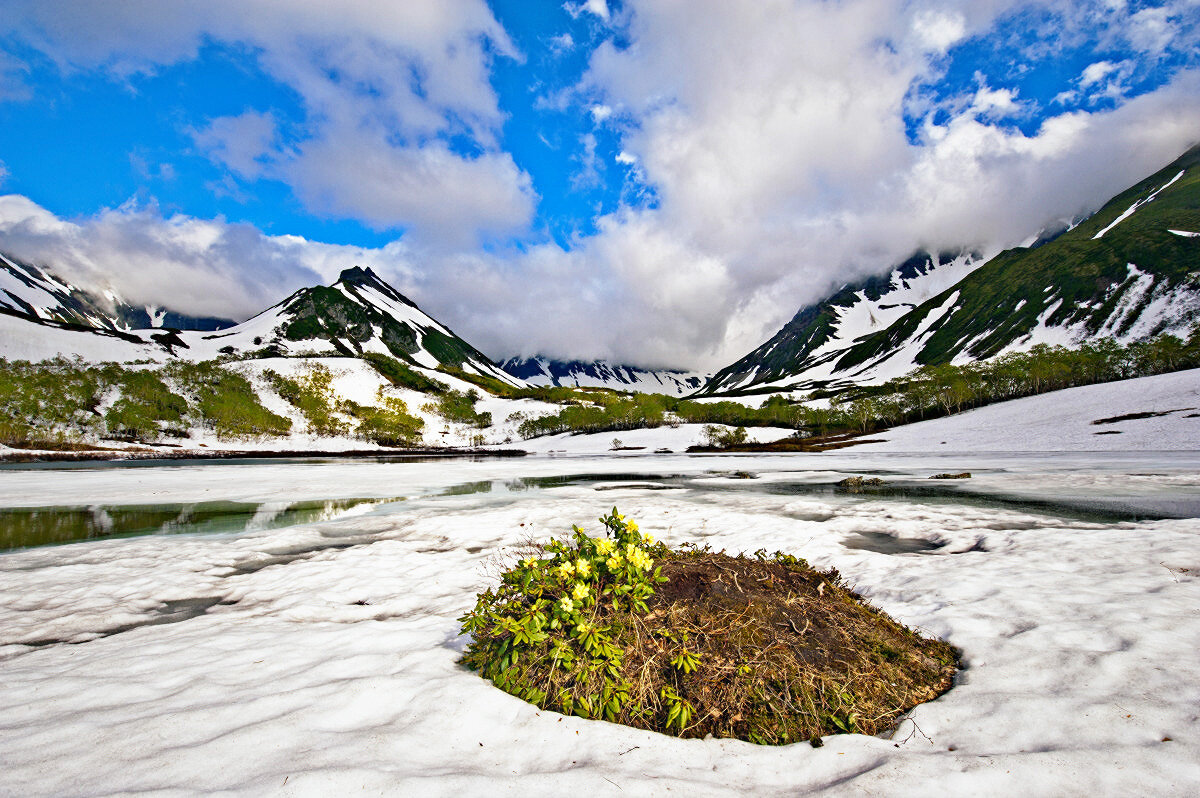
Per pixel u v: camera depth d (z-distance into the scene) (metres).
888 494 22.73
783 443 89.62
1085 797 2.76
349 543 12.95
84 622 7.22
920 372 137.88
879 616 5.22
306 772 2.97
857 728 3.67
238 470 48.72
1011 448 61.16
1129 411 66.00
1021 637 5.18
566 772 3.06
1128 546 9.37
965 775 2.97
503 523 15.29
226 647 5.51
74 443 85.44
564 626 4.34
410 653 5.07
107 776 3.00
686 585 4.95
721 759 3.30
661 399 146.38
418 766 3.11
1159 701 3.72
